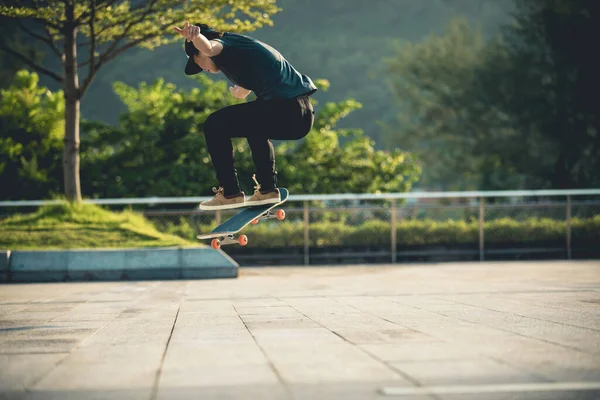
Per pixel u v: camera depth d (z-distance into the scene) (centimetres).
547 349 421
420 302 734
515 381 333
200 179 1938
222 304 756
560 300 735
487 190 3394
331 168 2072
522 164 3105
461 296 798
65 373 369
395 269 1417
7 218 1489
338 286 1003
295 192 1986
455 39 3719
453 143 3653
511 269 1334
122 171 1942
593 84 2911
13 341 491
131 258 1227
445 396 305
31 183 1908
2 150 1891
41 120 1972
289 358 400
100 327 565
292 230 1633
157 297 865
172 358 408
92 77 1479
